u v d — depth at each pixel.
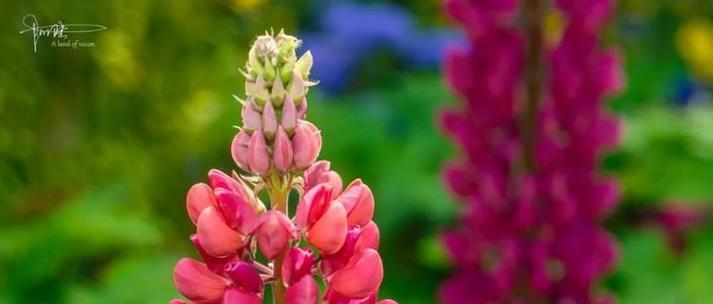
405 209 1.54
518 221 1.04
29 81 1.39
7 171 1.40
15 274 1.27
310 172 0.60
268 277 0.59
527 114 1.05
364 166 1.60
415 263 1.55
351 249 0.59
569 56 1.05
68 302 1.23
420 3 1.99
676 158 1.59
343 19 1.77
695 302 1.41
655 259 1.45
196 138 1.48
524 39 1.05
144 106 1.43
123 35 1.38
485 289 1.07
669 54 1.98
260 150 0.58
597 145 1.05
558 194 1.05
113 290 1.21
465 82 1.05
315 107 1.63
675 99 1.86
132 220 1.28
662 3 1.99
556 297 1.06
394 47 1.76
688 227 1.48
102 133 1.43
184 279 0.59
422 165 1.61
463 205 1.22
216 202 0.58
